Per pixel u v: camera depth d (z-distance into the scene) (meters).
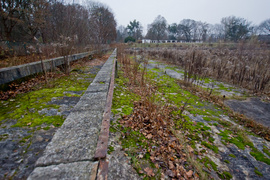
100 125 1.19
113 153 1.70
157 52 16.03
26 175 1.19
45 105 2.49
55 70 5.19
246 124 3.06
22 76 3.68
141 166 1.66
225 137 2.49
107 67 3.98
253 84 5.70
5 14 10.67
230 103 4.25
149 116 2.65
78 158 0.86
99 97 1.78
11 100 2.69
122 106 2.99
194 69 5.83
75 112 1.40
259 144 2.41
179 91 4.92
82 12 13.70
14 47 7.94
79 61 7.84
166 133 2.37
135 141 2.05
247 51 12.97
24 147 1.50
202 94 4.80
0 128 1.80
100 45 14.80
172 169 1.69
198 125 2.80
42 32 8.28
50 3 9.09
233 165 1.89
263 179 1.71
